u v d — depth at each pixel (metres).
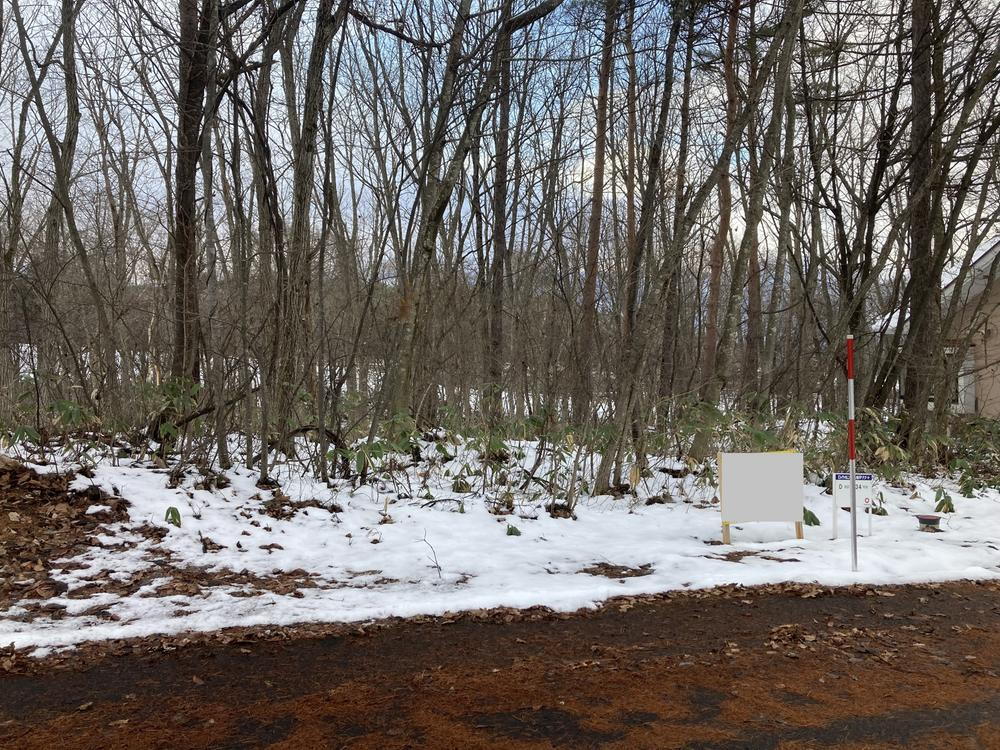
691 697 3.78
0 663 4.02
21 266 9.95
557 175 14.19
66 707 3.57
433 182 9.47
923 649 4.53
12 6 7.95
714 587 5.77
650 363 11.21
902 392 14.19
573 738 3.32
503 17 8.50
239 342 8.62
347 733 3.34
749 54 12.62
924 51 12.00
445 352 13.82
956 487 10.55
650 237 11.52
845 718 3.54
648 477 9.87
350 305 11.18
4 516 6.36
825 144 12.88
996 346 17.86
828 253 15.54
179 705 3.61
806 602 5.49
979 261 15.65
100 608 4.94
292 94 10.26
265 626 4.71
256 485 7.92
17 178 10.44
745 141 12.37
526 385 11.69
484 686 3.89
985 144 12.30
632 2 10.41
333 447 8.68
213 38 8.18
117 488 7.16
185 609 4.97
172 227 8.95
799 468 7.23
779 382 12.33
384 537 7.02
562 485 9.20
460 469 9.41
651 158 11.46
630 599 5.46
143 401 8.58
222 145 9.71
